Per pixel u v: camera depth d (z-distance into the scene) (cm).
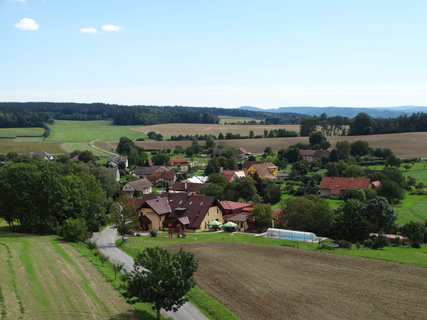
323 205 9038
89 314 3884
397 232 9106
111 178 13488
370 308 4322
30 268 5006
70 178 8675
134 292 3897
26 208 7706
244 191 12962
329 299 4591
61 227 7800
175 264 3881
